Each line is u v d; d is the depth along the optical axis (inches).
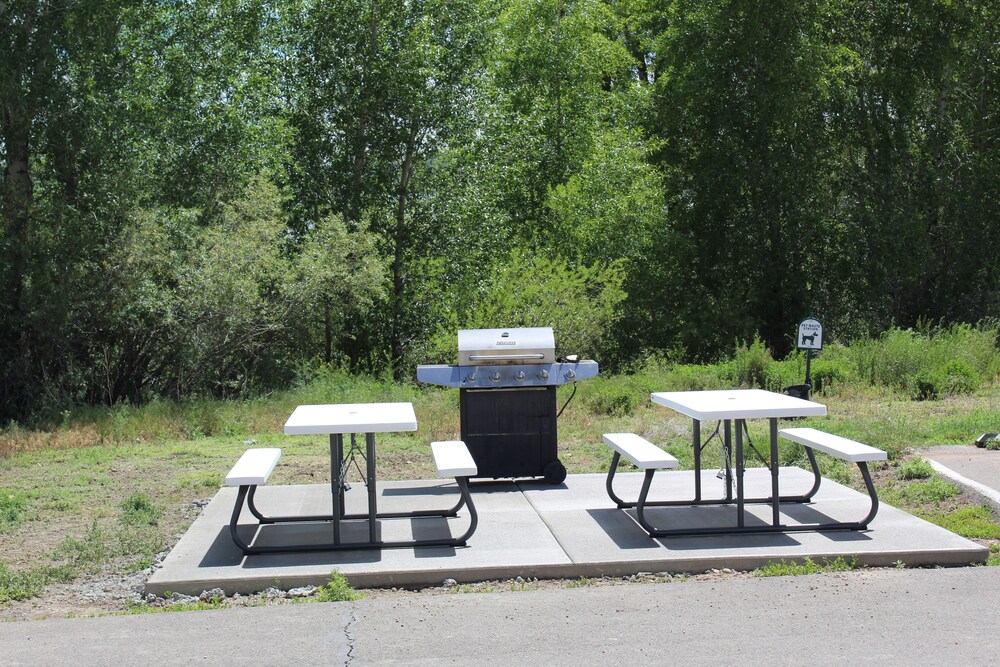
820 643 183.6
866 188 1137.4
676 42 1085.1
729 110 1071.6
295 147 919.0
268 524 285.9
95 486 366.3
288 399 617.3
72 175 698.8
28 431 570.3
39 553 270.5
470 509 257.0
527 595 216.1
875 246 1070.4
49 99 677.9
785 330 1097.4
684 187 1123.9
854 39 1122.0
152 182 784.3
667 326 1077.1
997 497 299.0
